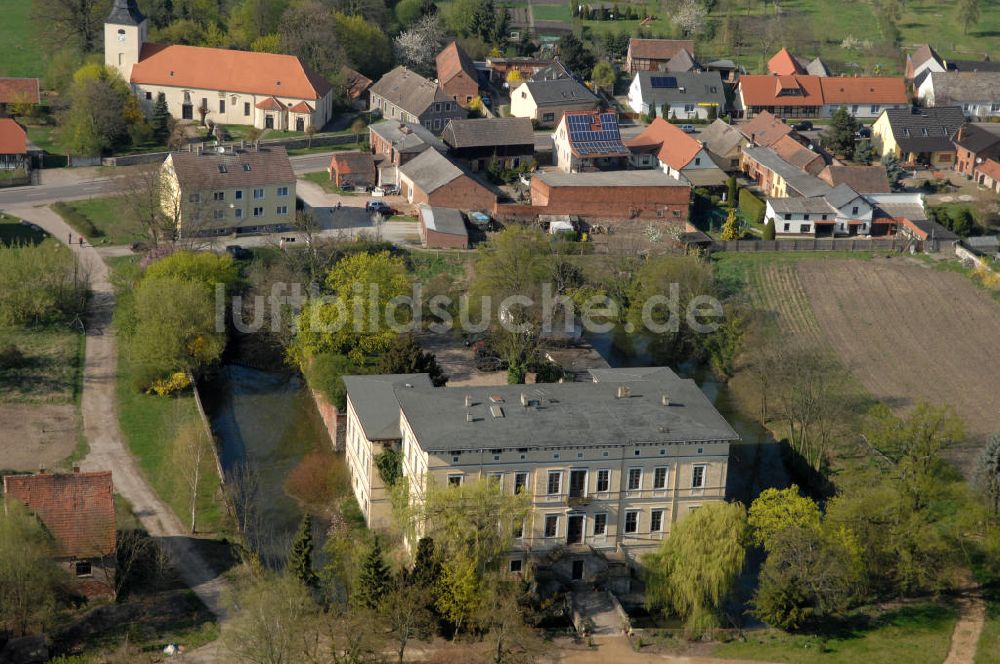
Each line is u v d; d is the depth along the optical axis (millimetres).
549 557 150375
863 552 153625
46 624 136250
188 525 158250
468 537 142375
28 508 141375
